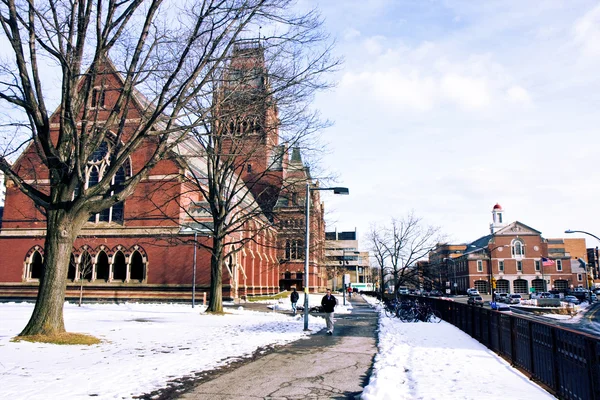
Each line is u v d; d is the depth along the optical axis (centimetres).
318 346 1529
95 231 4653
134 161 4594
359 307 4503
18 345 1357
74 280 4616
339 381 984
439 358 1249
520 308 5122
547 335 900
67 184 1565
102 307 3547
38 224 4738
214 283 2973
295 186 3147
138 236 4556
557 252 9762
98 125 2008
